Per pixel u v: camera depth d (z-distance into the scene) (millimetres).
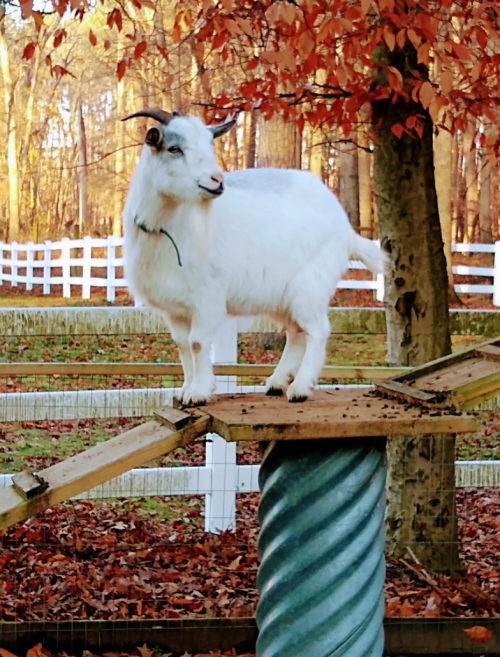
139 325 6688
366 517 2906
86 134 33469
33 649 4023
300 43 4160
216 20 4465
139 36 5891
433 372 3518
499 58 4535
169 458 7027
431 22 4070
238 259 3654
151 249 3619
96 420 7578
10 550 5227
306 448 2904
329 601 2848
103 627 4109
